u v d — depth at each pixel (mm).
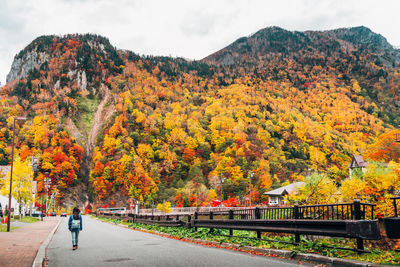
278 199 82812
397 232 6633
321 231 8672
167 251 10727
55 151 191375
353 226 7676
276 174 164000
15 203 53375
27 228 25609
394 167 23047
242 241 11711
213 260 8609
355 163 68750
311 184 27297
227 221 13906
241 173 151375
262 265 7723
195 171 172125
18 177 42844
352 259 7449
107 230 24422
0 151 184375
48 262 8828
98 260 9016
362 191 24359
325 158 192875
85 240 15633
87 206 162625
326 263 7707
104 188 165625
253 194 105875
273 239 11047
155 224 24531
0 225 26938
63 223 38969
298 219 9633
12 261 8734
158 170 181000
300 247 9086
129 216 34781
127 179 161750
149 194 145500
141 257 9375
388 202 18844
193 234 15906
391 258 7117
